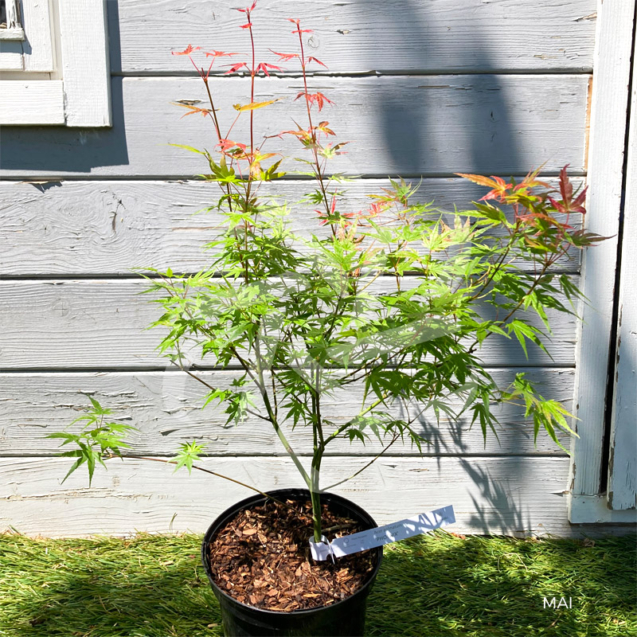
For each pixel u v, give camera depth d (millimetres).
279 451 1673
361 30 1460
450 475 1690
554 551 1647
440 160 1521
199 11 1439
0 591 1479
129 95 1479
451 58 1476
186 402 1641
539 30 1460
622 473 1620
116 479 1688
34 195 1524
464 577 1539
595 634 1360
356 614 1176
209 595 1443
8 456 1669
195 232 1549
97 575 1542
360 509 1331
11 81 1449
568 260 1545
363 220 1278
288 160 1504
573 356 1614
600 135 1473
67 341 1602
